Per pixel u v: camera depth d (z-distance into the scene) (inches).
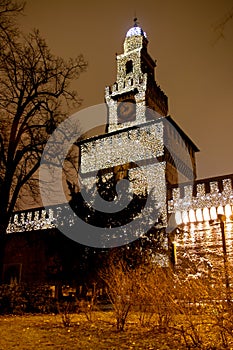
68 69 834.2
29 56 781.9
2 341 320.5
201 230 932.6
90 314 449.1
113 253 644.1
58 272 721.0
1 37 734.5
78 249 706.2
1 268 673.0
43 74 794.2
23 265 1049.5
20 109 757.9
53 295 702.5
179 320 340.8
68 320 414.9
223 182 1019.9
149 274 374.3
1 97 761.0
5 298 592.4
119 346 294.0
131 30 1833.2
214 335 314.5
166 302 342.6
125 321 408.2
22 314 576.7
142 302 379.9
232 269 286.0
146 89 1637.6
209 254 518.0
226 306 275.4
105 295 631.2
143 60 1760.6
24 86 772.0
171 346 290.0
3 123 744.3
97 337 333.7
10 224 1176.2
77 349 285.0
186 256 590.6
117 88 1701.5
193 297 297.6
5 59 748.0
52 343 309.3
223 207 984.3
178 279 335.0
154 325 379.6
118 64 1766.7
